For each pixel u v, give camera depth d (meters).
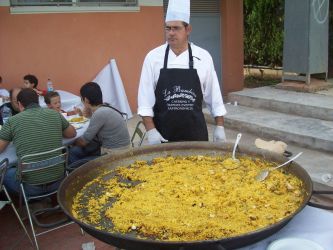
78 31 6.66
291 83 7.14
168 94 2.63
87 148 3.96
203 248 1.35
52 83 6.62
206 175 2.08
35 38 6.38
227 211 1.69
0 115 4.42
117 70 6.84
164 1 7.42
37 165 3.18
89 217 1.71
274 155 2.15
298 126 5.58
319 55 6.91
